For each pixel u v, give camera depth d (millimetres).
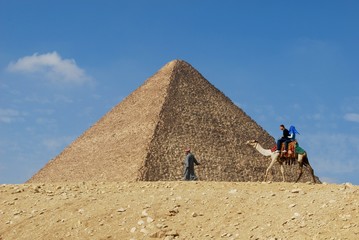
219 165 198625
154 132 196625
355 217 23562
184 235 24531
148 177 181375
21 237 26375
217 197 27609
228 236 23953
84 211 27750
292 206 25438
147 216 26297
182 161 191375
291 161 35625
